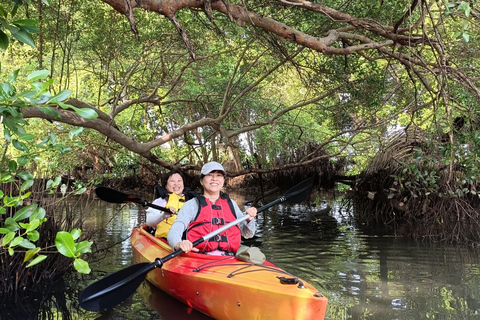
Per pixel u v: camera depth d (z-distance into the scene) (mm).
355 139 12898
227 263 3791
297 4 4738
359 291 4238
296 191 5016
